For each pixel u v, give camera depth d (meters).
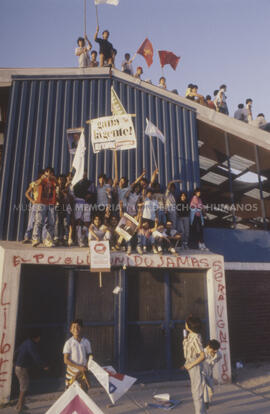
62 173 9.05
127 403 5.98
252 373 8.19
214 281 7.95
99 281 7.45
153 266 7.70
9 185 8.55
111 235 7.76
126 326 7.38
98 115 9.84
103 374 4.38
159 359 7.40
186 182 10.21
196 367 4.79
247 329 9.31
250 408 5.71
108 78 10.27
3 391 6.04
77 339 5.12
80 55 12.05
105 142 8.53
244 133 11.16
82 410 3.12
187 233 9.27
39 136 9.16
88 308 7.25
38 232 7.35
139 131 10.17
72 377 4.93
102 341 7.15
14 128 9.02
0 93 9.91
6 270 6.65
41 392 6.42
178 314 7.80
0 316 6.37
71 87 9.94
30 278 7.02
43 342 6.77
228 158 11.10
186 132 10.69
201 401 4.64
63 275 7.27
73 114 9.66
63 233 8.14
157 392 6.62
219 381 7.25
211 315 7.79
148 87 10.63
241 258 9.87
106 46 12.05
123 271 7.57
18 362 5.55
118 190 8.89
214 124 11.07
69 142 9.01
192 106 10.98
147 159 10.01
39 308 6.93
